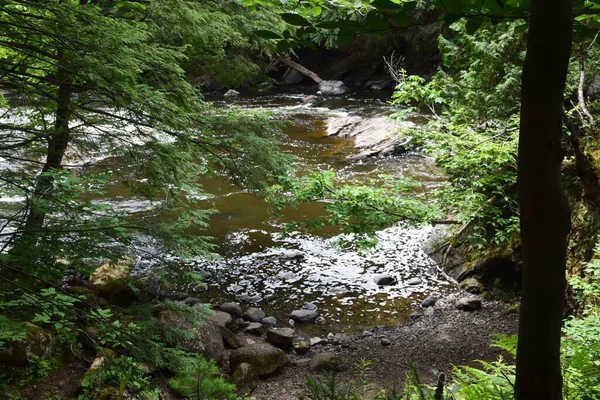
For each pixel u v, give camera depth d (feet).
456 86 27.35
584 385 9.22
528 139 4.15
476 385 10.17
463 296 27.43
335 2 7.68
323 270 30.86
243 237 34.76
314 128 61.98
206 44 27.78
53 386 17.03
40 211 14.25
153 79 20.54
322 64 97.86
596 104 26.18
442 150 24.63
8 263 14.07
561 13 3.92
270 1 8.45
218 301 27.61
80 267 14.78
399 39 82.74
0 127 15.48
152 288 26.09
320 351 23.44
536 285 4.33
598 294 16.74
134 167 17.67
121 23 16.47
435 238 32.58
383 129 54.75
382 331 24.75
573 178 23.58
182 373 14.78
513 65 26.30
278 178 20.67
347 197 22.25
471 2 4.63
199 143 18.88
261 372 20.99
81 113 19.01
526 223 4.28
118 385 16.56
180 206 19.92
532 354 4.46
